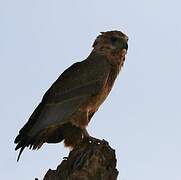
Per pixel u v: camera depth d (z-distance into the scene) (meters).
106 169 9.97
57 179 9.64
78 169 9.74
